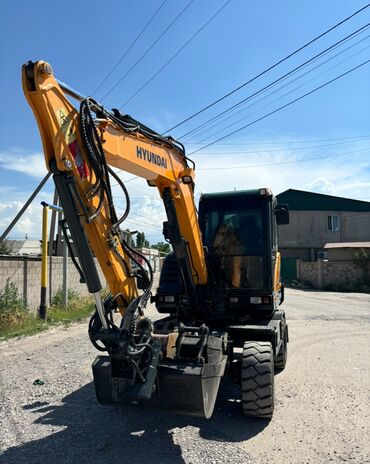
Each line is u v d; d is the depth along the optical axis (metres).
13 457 4.15
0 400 5.70
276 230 7.34
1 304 10.77
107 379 4.29
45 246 11.98
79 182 3.62
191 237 5.47
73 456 4.18
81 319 12.30
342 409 5.45
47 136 3.42
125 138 4.23
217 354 4.75
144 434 4.69
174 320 6.34
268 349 5.14
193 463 4.05
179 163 5.32
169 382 4.15
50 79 3.39
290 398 5.86
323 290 26.83
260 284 6.46
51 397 5.82
